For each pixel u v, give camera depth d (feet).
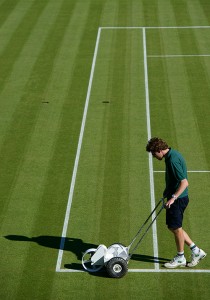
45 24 168.45
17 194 86.22
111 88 126.41
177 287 65.36
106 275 67.67
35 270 68.80
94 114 114.32
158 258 70.95
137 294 64.34
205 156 97.35
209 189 86.94
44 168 94.07
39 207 82.74
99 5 183.32
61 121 111.55
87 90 125.59
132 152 99.04
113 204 83.25
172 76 132.57
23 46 152.46
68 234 76.28
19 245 73.77
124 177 90.84
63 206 82.99
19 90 126.31
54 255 71.67
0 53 148.05
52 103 119.55
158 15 173.68
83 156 97.91
